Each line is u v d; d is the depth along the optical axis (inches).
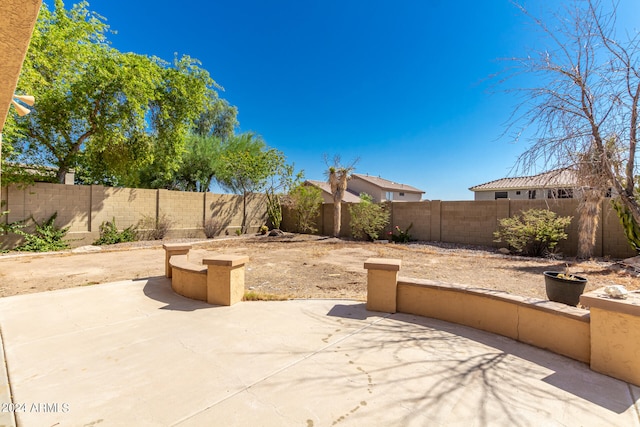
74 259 359.6
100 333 143.3
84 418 83.1
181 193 576.4
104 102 442.6
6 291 221.3
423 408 88.8
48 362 115.2
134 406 88.9
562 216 405.7
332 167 625.6
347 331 147.0
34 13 75.4
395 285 174.2
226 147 800.3
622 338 105.1
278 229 701.9
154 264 329.4
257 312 173.9
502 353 125.1
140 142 496.1
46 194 424.8
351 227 614.2
